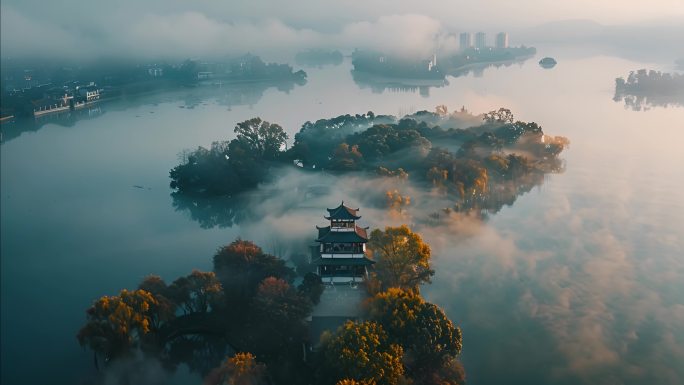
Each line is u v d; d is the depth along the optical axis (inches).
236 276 5846.5
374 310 4837.6
